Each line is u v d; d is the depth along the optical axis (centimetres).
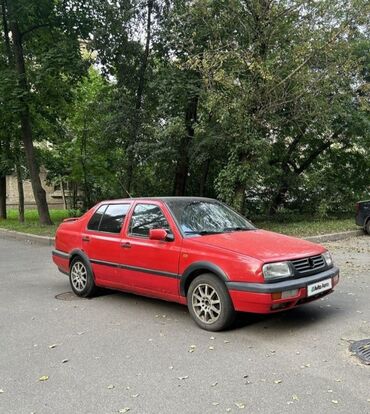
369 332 536
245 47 1465
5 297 752
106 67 1900
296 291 523
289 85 1418
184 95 1625
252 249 541
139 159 1864
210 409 360
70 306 687
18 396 393
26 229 1727
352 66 1462
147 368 445
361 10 1350
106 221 710
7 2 1698
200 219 630
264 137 1541
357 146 2064
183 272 573
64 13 1786
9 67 1802
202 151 1664
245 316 605
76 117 2097
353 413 349
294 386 397
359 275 867
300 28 1429
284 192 2081
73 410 366
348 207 2114
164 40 1747
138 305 680
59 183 3150
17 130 2044
